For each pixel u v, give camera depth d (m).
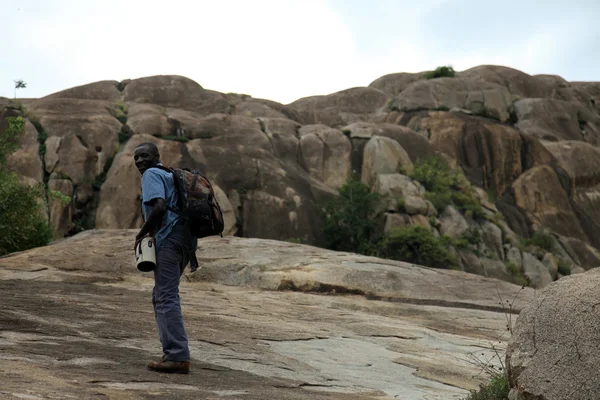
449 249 44.16
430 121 58.94
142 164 5.38
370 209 45.53
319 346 7.64
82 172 42.44
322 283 12.58
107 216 41.31
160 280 5.10
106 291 9.95
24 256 12.87
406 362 7.45
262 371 5.75
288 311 10.10
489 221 48.72
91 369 4.70
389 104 65.75
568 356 4.45
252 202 44.72
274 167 46.97
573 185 57.91
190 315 8.36
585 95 74.88
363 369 6.74
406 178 47.97
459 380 6.89
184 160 44.56
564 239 52.41
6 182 16.66
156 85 55.88
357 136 52.28
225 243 14.48
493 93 64.75
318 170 50.06
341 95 67.25
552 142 60.91
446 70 71.06
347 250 44.62
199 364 5.55
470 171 55.91
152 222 5.01
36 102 47.12
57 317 6.73
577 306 4.64
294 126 53.19
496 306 12.20
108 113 47.78
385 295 12.40
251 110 57.81
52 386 3.97
